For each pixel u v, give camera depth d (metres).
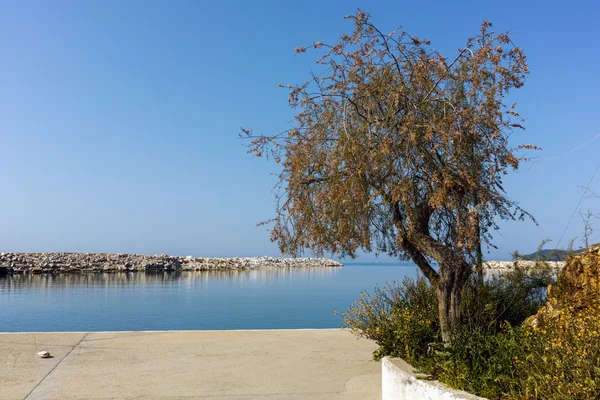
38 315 19.27
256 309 21.67
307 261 83.25
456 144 5.96
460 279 6.49
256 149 7.23
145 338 10.76
